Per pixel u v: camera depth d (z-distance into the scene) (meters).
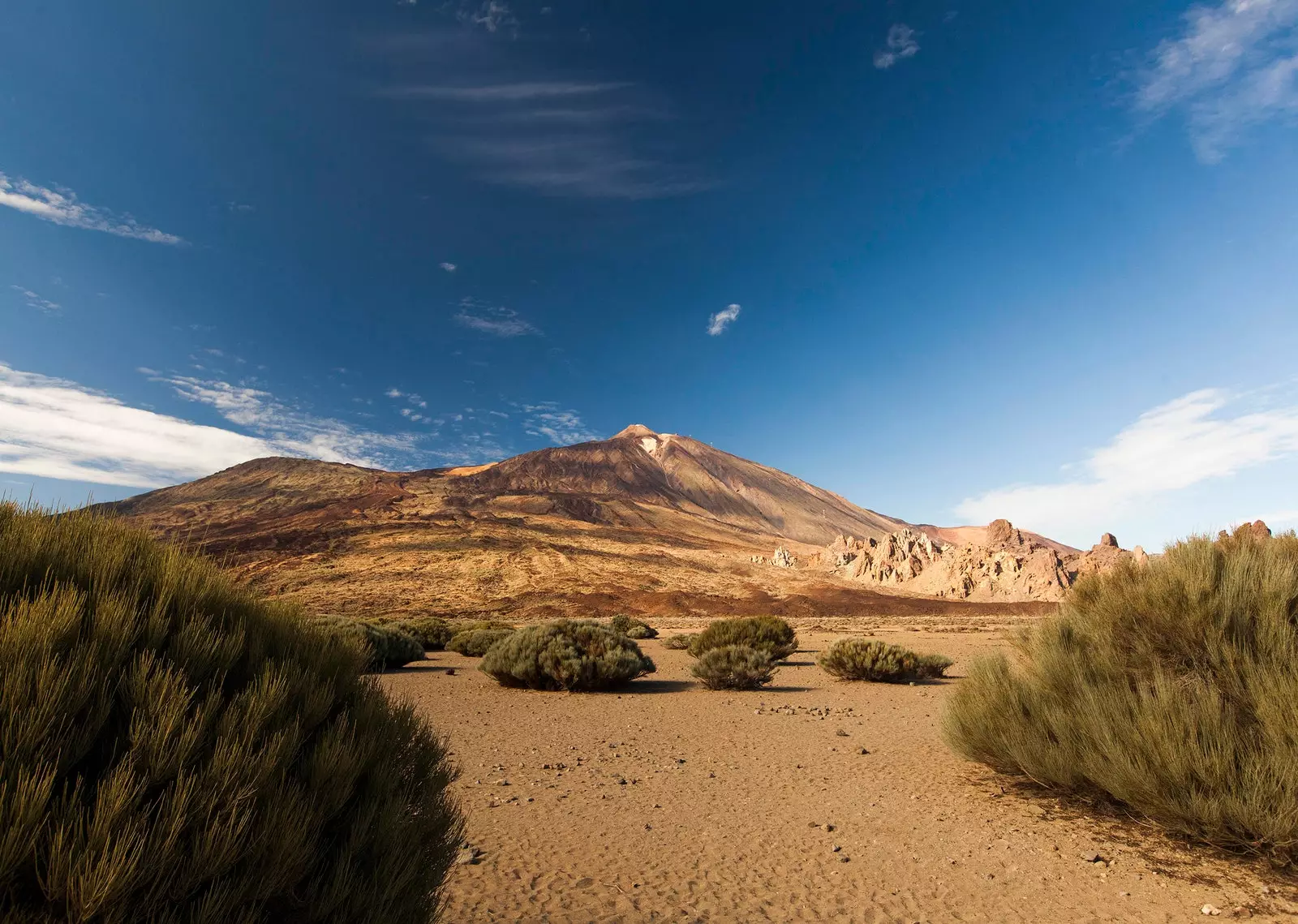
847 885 5.09
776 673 22.09
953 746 8.52
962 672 22.20
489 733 11.53
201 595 2.76
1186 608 6.48
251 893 2.04
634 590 106.62
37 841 1.77
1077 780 6.72
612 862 5.54
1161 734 5.67
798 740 11.12
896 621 71.94
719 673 17.75
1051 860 5.46
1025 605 95.38
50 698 1.97
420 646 24.03
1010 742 7.46
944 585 116.75
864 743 10.80
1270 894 4.61
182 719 2.17
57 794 1.93
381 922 2.31
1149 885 4.88
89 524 2.98
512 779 8.41
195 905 1.94
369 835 2.49
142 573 2.74
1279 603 6.05
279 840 2.10
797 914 4.59
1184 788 5.52
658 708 14.62
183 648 2.43
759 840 6.14
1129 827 6.11
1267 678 5.46
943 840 6.05
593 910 4.59
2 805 1.74
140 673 2.21
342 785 2.44
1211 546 7.07
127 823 1.87
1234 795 5.23
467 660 27.34
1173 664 6.43
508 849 5.82
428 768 3.09
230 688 2.54
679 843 6.05
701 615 89.69
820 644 37.59
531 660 17.22
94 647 2.18
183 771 2.05
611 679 17.34
